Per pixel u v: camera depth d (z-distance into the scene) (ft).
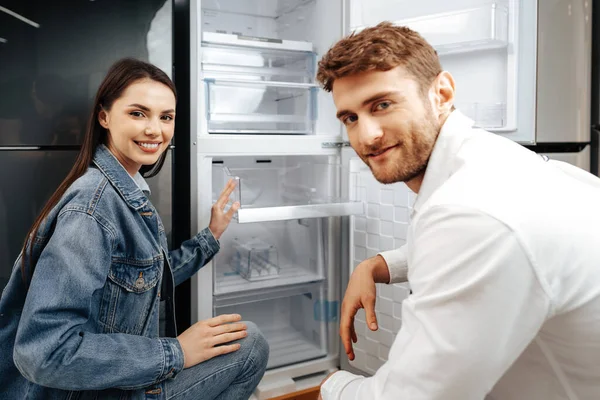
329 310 5.78
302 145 5.30
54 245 2.84
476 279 1.85
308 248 6.07
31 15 4.13
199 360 3.52
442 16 4.74
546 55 4.59
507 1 4.55
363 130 2.27
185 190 5.17
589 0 4.82
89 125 3.46
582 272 1.97
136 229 3.26
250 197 6.08
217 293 5.19
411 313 2.12
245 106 5.93
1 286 4.21
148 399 3.26
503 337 1.90
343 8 5.25
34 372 2.72
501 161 2.16
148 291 3.34
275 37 6.46
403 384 2.07
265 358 4.11
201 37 4.96
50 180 4.28
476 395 1.96
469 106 4.84
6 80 4.11
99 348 2.89
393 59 2.18
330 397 2.57
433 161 2.43
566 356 2.21
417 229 2.19
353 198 5.41
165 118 3.63
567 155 4.87
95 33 4.33
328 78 2.38
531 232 1.87
